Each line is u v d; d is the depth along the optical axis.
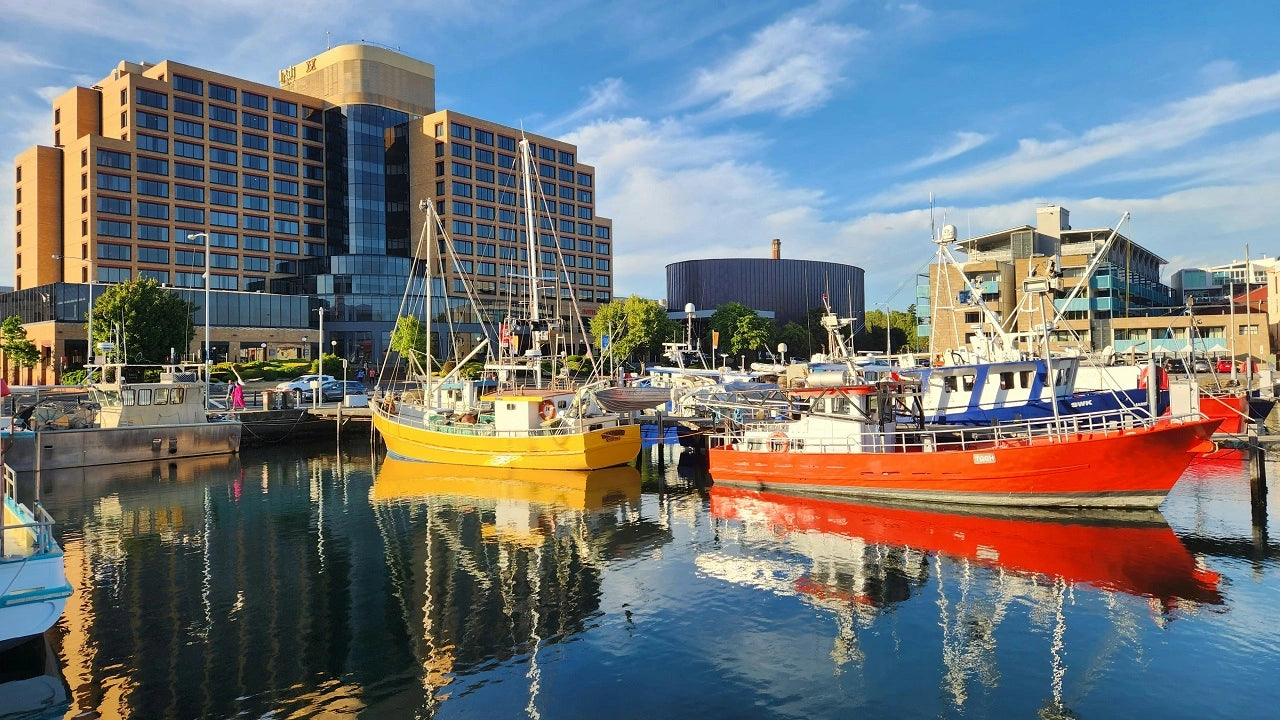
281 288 123.88
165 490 39.62
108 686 15.85
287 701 15.17
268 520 31.94
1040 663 16.22
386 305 118.12
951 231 43.25
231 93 123.38
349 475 44.44
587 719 14.30
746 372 64.94
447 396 54.69
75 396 62.19
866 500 32.41
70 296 90.31
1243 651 16.50
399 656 17.31
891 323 154.62
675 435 53.41
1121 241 105.00
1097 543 24.89
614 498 35.44
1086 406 39.03
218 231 120.62
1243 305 105.44
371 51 140.50
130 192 110.44
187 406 52.47
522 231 153.38
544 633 18.58
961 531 26.83
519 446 42.94
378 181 137.62
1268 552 23.69
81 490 39.59
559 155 165.12
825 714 14.35
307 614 20.14
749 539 26.92
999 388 40.53
